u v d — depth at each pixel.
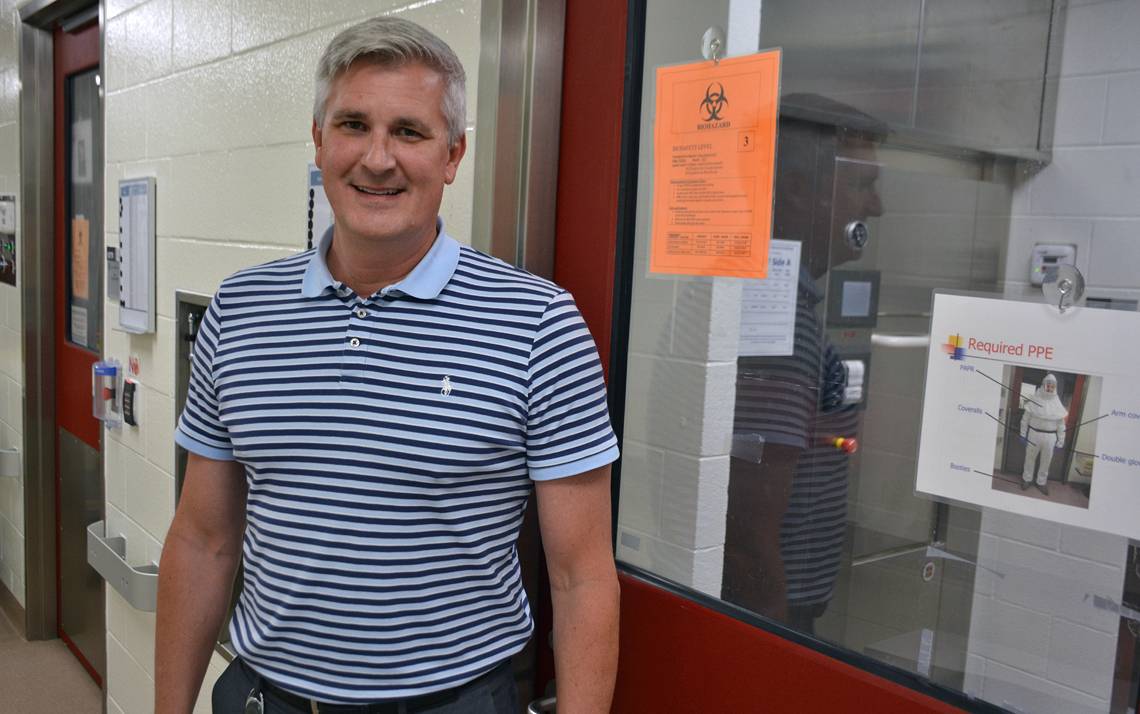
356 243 1.08
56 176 3.15
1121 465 0.88
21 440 3.33
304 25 1.70
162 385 2.23
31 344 3.21
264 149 1.82
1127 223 0.86
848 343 1.09
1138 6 0.84
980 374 0.98
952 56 0.96
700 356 1.24
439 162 1.07
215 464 1.26
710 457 1.24
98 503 2.93
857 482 1.09
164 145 2.21
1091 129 0.88
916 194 1.01
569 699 1.06
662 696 1.27
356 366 1.05
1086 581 0.91
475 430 1.02
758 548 1.19
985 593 0.98
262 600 1.11
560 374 1.04
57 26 3.02
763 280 1.17
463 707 1.07
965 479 1.00
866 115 1.06
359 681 1.06
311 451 1.06
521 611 1.15
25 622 3.40
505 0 1.30
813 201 1.11
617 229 1.29
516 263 1.35
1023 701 0.96
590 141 1.31
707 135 1.20
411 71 1.04
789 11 1.11
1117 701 0.89
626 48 1.25
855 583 1.09
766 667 1.15
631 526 1.34
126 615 2.49
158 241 2.25
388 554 1.04
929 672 1.03
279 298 1.14
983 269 0.97
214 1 1.98
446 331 1.05
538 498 1.08
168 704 1.28
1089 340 0.89
